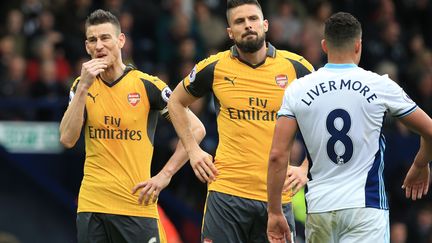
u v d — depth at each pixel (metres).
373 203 17.61
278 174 17.89
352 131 17.62
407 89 42.72
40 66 36.25
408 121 17.70
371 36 43.34
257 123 20.50
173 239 31.47
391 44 43.56
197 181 35.62
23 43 36.97
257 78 20.56
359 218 17.55
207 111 34.41
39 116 35.34
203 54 39.97
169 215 34.09
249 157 20.50
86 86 20.39
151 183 20.66
